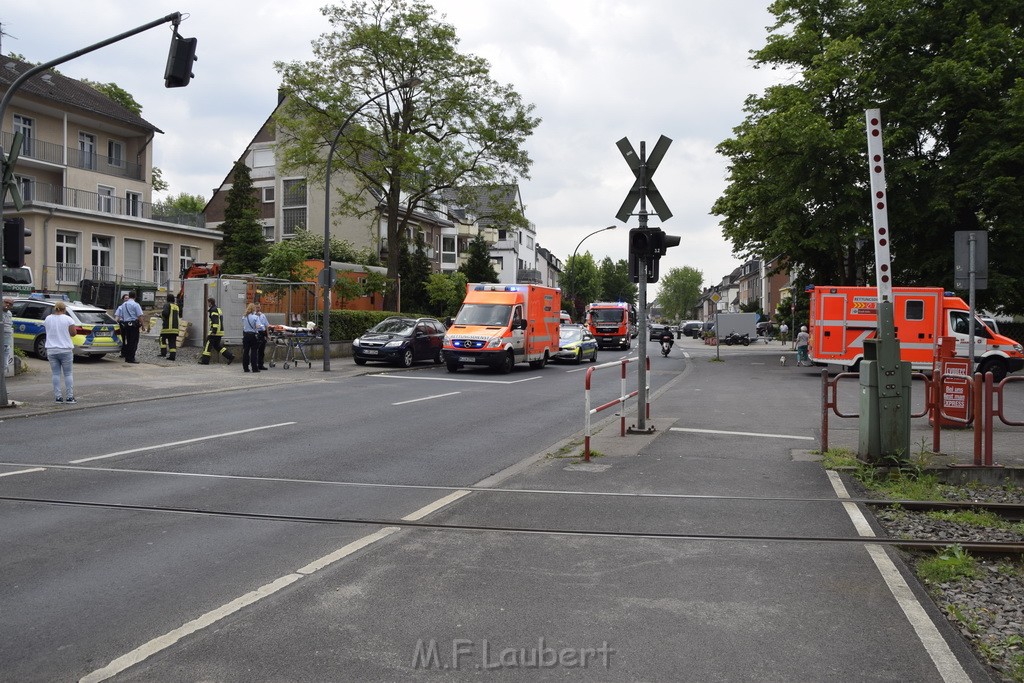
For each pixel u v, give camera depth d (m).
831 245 30.33
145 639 4.17
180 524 6.55
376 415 14.23
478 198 37.28
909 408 9.09
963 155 28.78
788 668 3.88
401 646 4.11
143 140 47.47
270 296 28.89
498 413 14.79
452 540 6.14
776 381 23.30
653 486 8.23
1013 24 30.02
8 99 14.00
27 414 13.51
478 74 36.03
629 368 29.67
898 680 3.75
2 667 3.83
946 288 29.97
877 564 5.58
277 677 3.73
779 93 32.56
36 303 23.77
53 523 6.55
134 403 15.66
